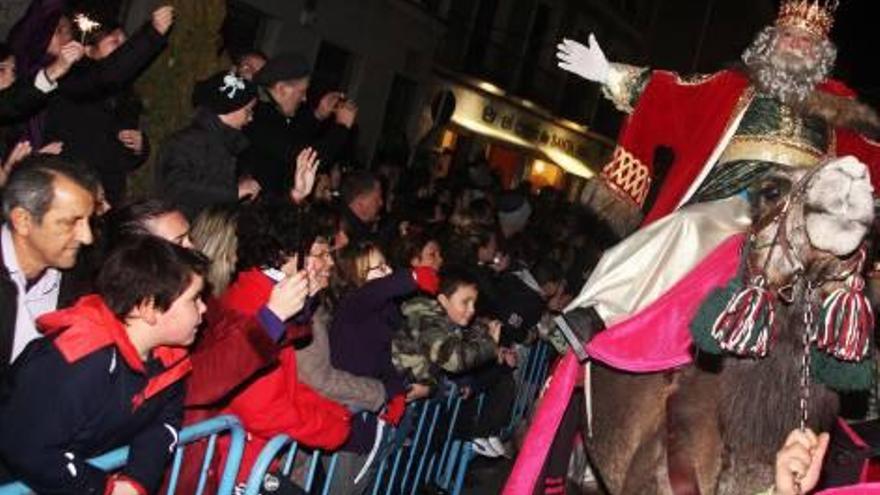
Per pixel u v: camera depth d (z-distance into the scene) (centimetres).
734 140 374
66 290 367
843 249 287
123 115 564
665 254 342
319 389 413
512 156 2617
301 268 376
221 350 340
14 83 471
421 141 1811
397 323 492
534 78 2509
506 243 865
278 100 636
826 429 311
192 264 305
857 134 381
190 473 338
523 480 348
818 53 372
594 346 335
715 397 312
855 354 297
